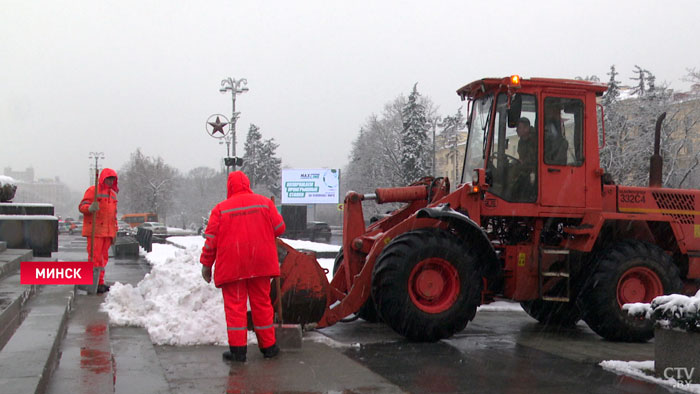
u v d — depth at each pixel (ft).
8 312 16.05
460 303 21.61
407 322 21.13
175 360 17.53
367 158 201.46
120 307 22.17
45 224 32.78
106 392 12.35
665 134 111.86
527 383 16.39
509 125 23.99
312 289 21.38
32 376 11.25
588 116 24.98
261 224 17.47
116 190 27.58
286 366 17.15
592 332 26.37
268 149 269.44
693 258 25.84
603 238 25.13
